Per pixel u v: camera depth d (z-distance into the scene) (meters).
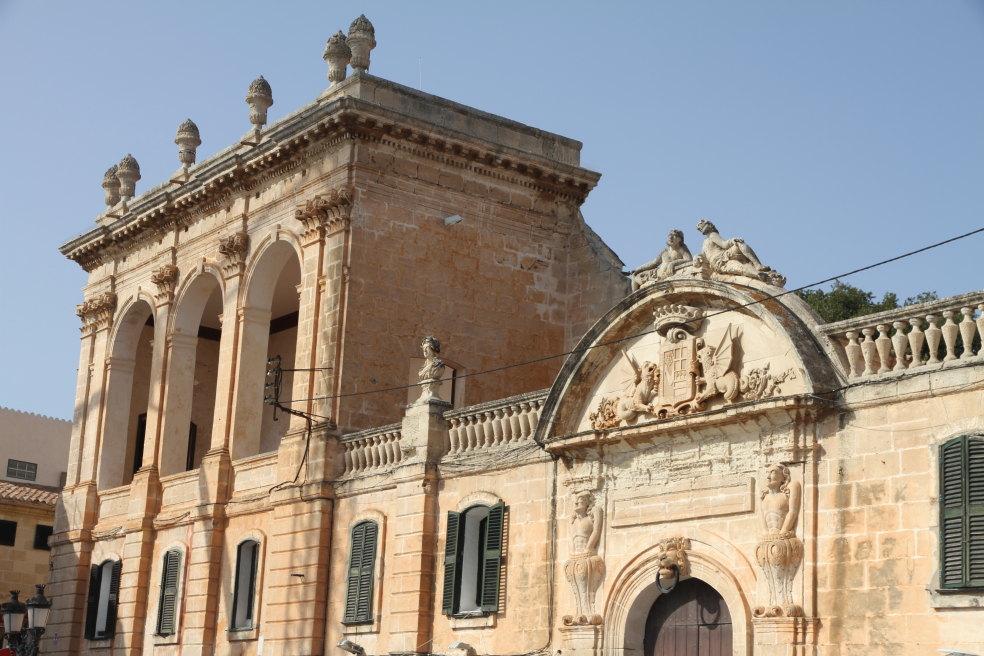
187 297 49.34
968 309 25.41
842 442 27.00
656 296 30.38
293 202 44.06
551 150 45.41
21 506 63.56
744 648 27.73
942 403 25.50
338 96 43.25
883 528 25.98
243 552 43.09
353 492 38.81
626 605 30.48
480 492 34.66
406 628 35.28
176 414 48.91
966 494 24.70
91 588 50.66
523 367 43.62
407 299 41.88
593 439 31.23
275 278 46.00
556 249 45.06
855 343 27.20
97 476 52.31
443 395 42.38
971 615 24.34
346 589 38.00
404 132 42.16
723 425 28.80
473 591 34.50
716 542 28.77
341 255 41.16
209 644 43.34
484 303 43.25
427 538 35.56
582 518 31.61
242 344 45.28
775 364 28.16
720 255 29.84
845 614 26.30
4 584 62.53
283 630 39.56
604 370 31.94
